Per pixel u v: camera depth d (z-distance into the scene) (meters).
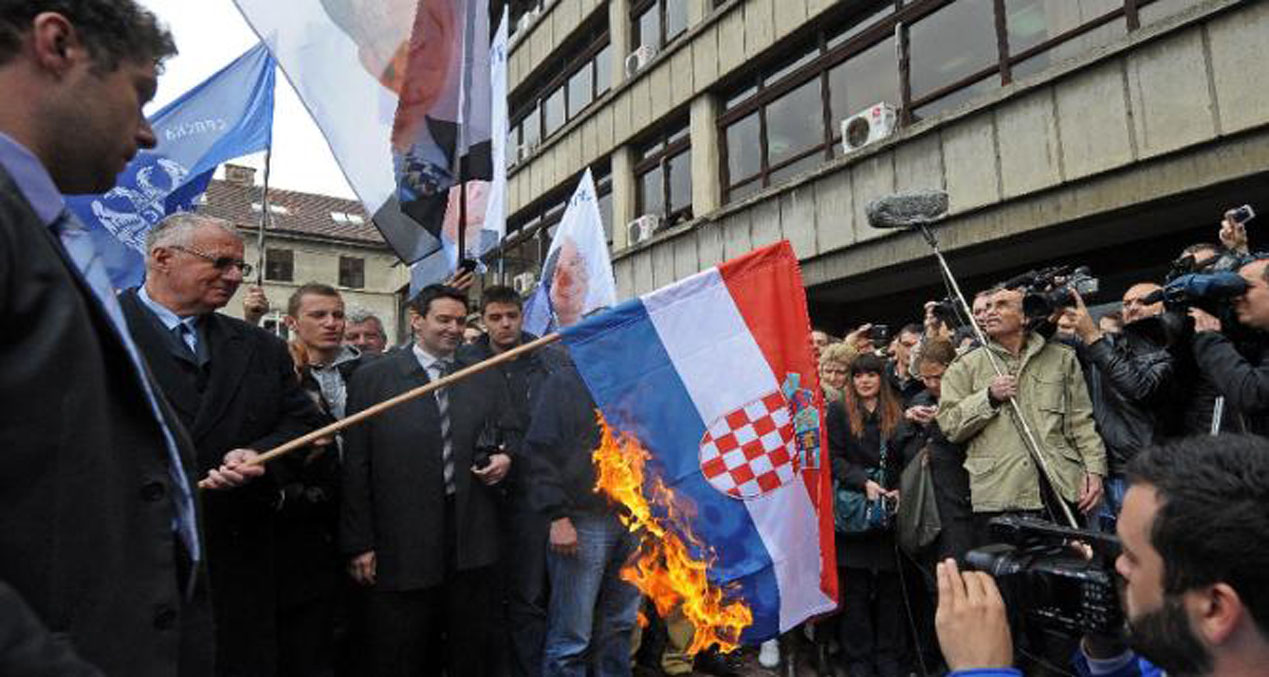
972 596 1.33
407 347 3.44
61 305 0.99
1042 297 3.22
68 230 1.07
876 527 4.00
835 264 9.12
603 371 2.82
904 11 8.65
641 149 13.29
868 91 9.15
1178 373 2.84
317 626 3.25
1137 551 1.08
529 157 16.42
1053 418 3.48
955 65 8.14
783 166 10.29
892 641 4.10
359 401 3.21
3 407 0.92
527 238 16.97
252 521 2.67
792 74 10.14
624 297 12.84
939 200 3.60
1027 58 7.44
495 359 2.64
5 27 1.01
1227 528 0.96
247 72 4.70
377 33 3.47
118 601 1.04
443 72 3.56
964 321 4.47
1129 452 3.63
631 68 12.91
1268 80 5.55
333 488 3.23
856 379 4.29
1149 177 6.30
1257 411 2.40
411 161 3.49
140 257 4.37
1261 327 2.46
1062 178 6.85
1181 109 6.06
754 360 2.88
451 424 3.29
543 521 3.77
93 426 1.00
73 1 1.05
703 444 2.82
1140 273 7.34
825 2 9.40
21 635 0.70
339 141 3.37
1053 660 1.69
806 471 2.85
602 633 3.63
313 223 29.34
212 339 2.63
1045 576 1.37
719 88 11.37
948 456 3.81
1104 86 6.59
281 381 2.82
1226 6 5.75
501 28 5.51
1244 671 0.97
